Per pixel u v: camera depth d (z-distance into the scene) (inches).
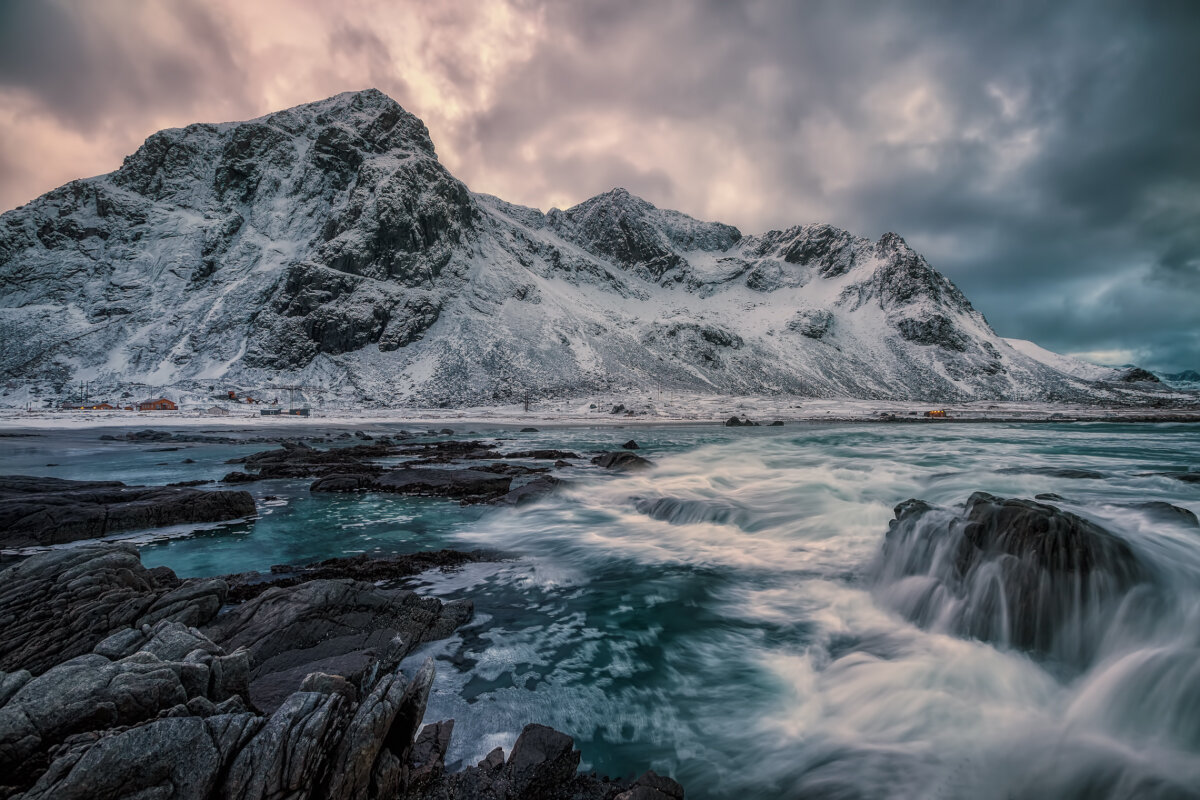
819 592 375.6
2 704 141.3
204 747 134.6
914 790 181.3
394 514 623.8
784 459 1079.6
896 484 703.7
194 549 474.6
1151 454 1132.5
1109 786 179.3
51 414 2859.3
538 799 166.4
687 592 374.9
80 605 233.5
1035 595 289.0
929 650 280.8
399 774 163.0
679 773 192.1
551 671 264.1
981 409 4338.1
